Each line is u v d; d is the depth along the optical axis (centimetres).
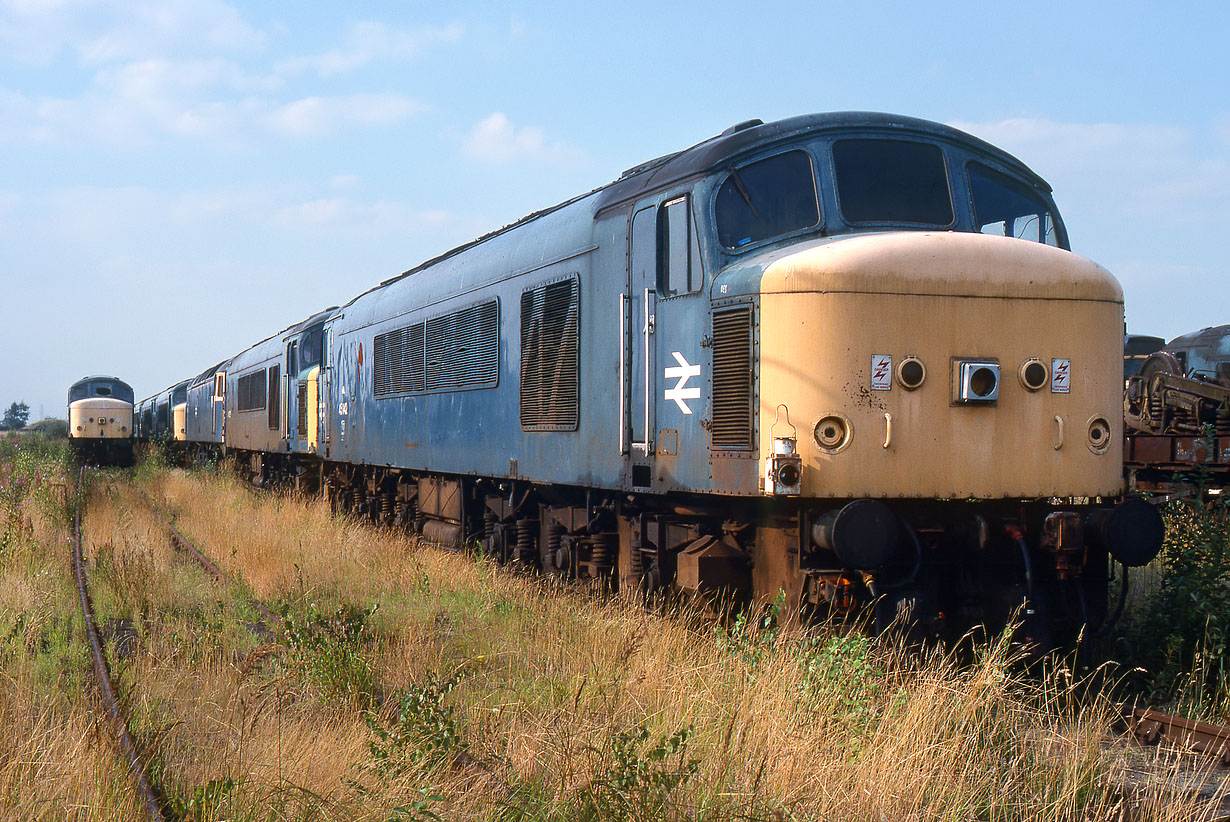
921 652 686
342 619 801
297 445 2305
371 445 1722
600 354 941
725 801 473
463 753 543
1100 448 742
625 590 918
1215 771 554
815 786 489
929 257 706
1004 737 569
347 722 629
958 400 704
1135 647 773
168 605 1049
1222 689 664
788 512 728
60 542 1499
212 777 532
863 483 693
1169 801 493
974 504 736
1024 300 723
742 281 734
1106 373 747
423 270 1543
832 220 782
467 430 1279
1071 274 735
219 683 715
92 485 2631
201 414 4044
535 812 468
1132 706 676
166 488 2750
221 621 934
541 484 1115
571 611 902
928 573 734
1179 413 1411
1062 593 734
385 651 797
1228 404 1317
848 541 662
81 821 472
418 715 578
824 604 704
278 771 514
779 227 790
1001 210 834
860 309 692
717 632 720
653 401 848
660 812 456
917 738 530
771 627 733
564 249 1018
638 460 873
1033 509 746
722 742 532
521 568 1170
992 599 727
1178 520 820
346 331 1916
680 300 810
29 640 878
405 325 1541
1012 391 720
